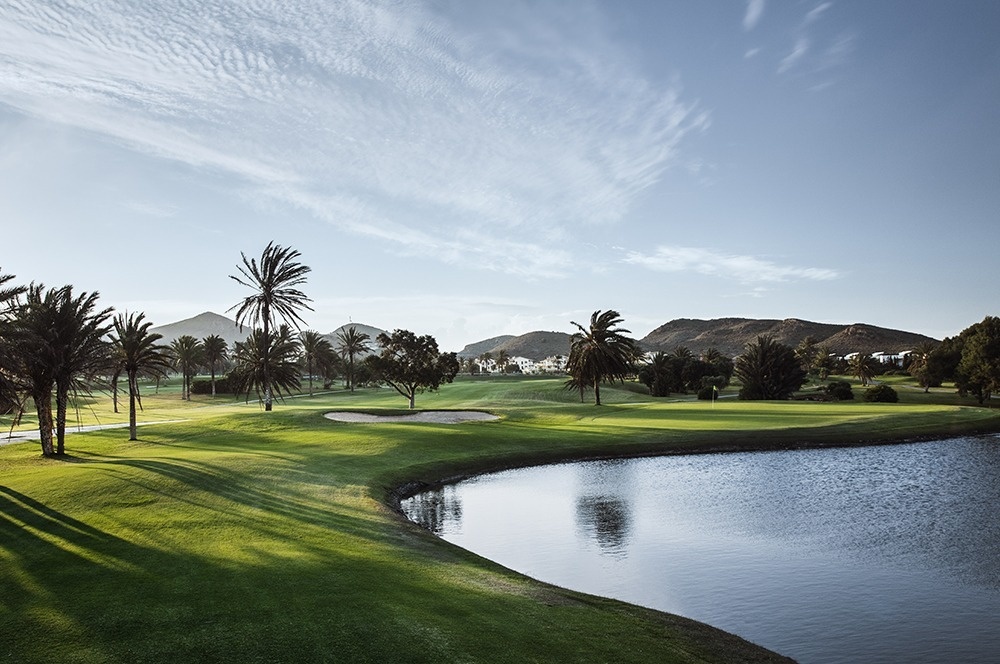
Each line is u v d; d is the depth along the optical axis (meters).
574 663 12.01
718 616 16.95
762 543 24.31
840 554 22.78
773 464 43.62
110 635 12.20
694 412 72.25
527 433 53.06
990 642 15.29
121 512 23.11
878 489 34.69
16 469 34.34
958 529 26.09
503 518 28.88
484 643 12.52
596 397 93.44
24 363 37.38
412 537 22.45
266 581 15.63
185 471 31.06
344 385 168.12
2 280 30.27
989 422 62.22
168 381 177.75
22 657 11.20
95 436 51.06
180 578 15.71
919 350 144.75
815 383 161.12
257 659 11.27
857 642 15.25
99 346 42.69
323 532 21.53
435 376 78.50
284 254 73.38
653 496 33.47
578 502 32.25
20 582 15.33
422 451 43.69
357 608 13.93
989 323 104.81
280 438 47.72
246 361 78.19
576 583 19.73
